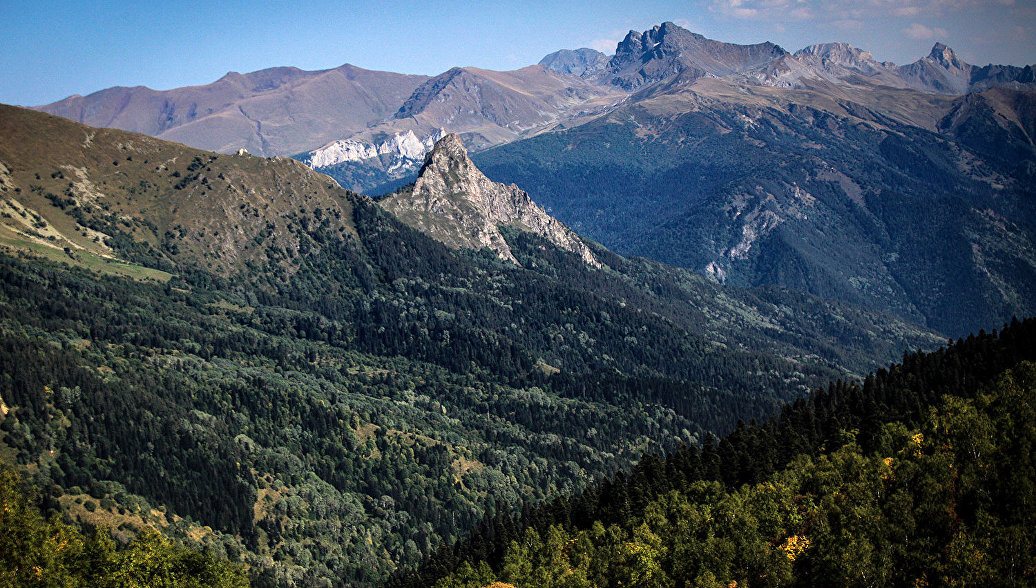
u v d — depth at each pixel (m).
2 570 179.75
